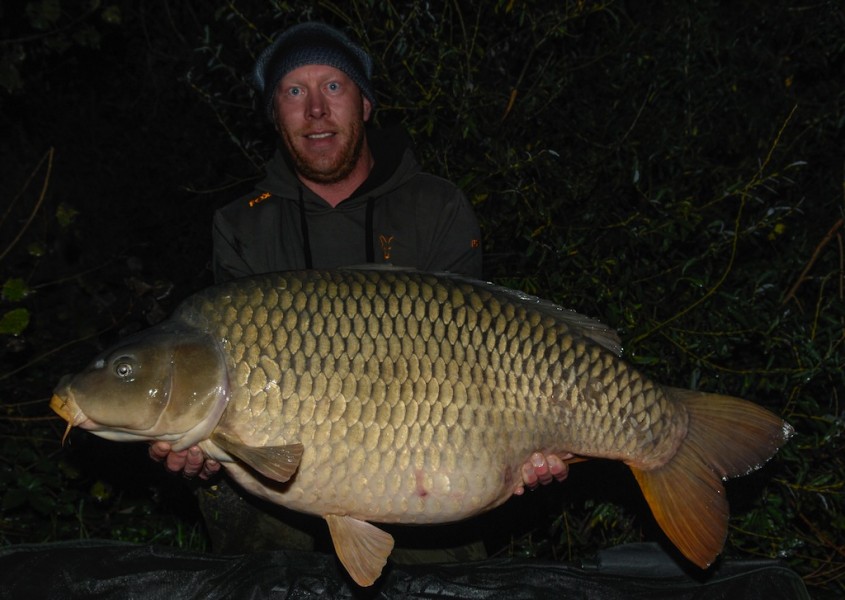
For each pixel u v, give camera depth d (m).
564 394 1.22
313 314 1.18
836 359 1.62
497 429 1.20
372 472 1.18
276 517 1.52
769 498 1.67
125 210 2.89
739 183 1.71
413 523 1.22
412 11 1.85
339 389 1.17
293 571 1.34
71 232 2.81
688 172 1.82
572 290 1.74
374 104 1.52
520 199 1.79
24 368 1.96
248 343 1.17
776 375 1.67
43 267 2.81
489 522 1.75
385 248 1.47
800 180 1.94
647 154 1.83
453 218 1.49
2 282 2.18
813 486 1.65
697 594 1.34
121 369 1.18
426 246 1.48
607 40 1.94
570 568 1.36
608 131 1.86
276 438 1.17
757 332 1.68
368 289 1.19
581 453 1.25
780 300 1.72
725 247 1.79
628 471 1.71
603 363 1.23
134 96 3.15
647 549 1.38
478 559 1.50
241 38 1.95
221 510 1.50
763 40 2.04
